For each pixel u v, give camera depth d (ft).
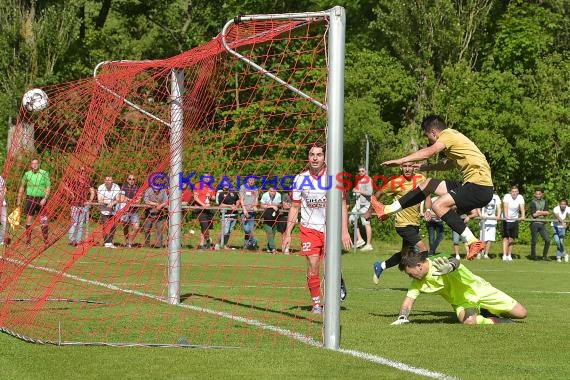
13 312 42.68
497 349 33.88
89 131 45.19
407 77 146.10
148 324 39.40
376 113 129.39
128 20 183.83
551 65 146.00
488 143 134.00
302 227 44.06
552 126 136.56
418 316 43.98
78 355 31.76
